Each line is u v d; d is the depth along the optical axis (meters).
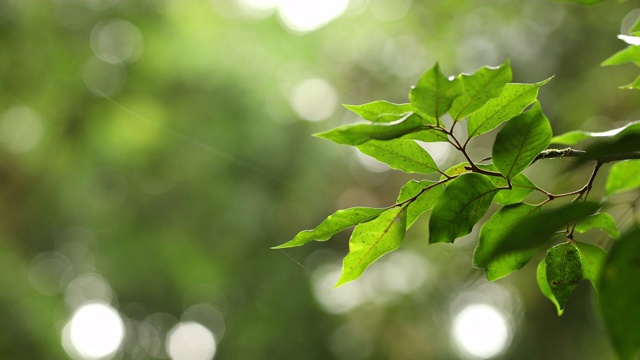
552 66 7.09
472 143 6.53
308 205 7.00
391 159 1.20
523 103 1.14
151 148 7.16
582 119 6.47
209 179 7.01
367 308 7.09
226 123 7.09
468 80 1.02
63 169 7.60
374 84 8.31
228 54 7.57
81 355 8.26
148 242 7.30
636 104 6.31
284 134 7.07
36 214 7.97
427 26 8.11
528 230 0.69
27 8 7.04
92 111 7.32
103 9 7.26
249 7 7.96
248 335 7.00
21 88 7.20
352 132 0.99
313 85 7.99
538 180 5.13
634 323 0.63
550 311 6.57
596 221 1.19
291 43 7.90
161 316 7.95
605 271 0.65
